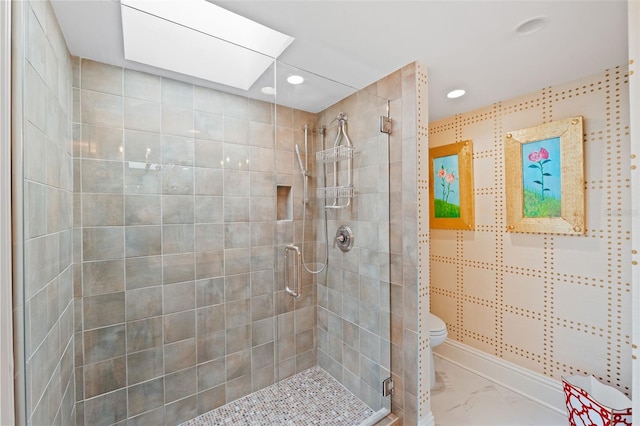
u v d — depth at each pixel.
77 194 1.48
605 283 1.68
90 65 1.51
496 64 1.60
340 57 1.53
